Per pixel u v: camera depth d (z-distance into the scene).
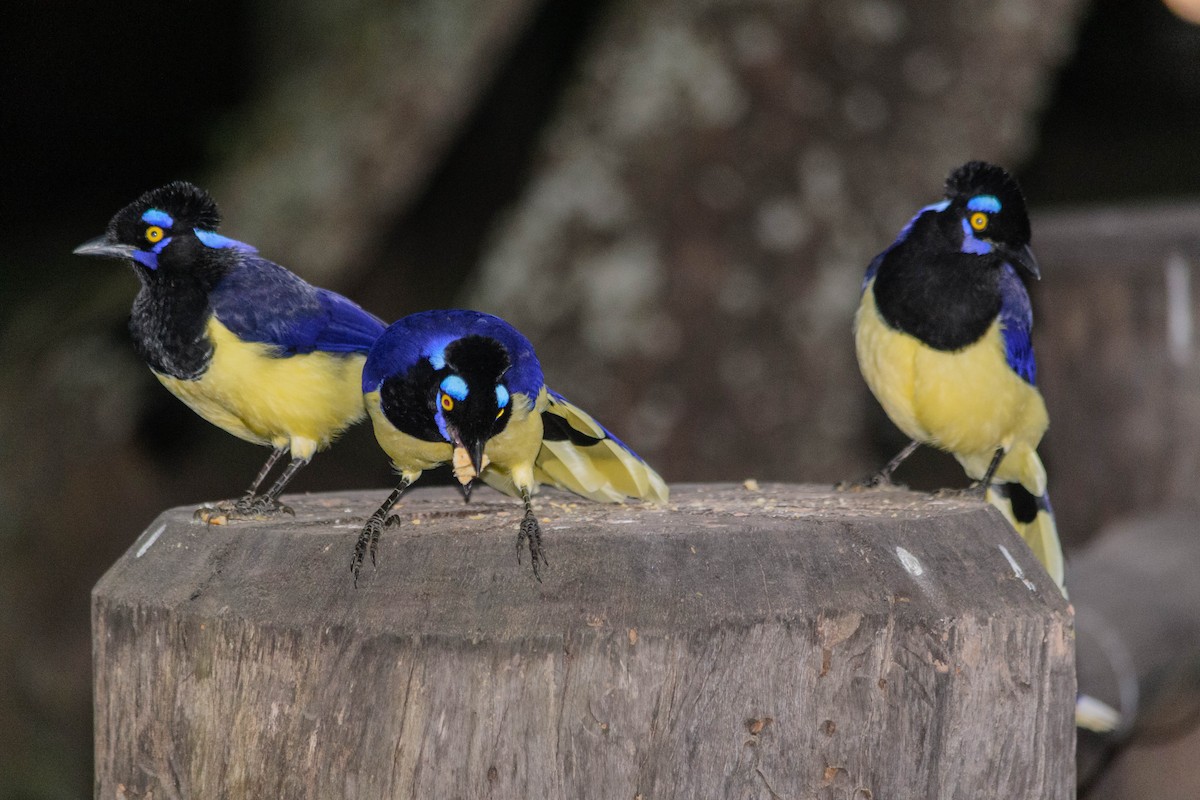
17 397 18.66
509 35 16.91
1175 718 9.99
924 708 5.84
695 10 14.98
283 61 17.97
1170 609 9.62
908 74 14.99
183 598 6.14
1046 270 12.10
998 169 9.20
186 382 9.48
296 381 9.36
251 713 5.87
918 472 23.00
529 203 15.29
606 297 14.87
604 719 5.57
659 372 14.88
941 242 9.15
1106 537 10.79
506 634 5.60
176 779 6.11
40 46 32.97
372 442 23.22
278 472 22.19
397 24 16.58
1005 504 9.67
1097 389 11.86
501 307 15.12
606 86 15.15
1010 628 6.00
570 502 7.75
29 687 18.06
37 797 17.47
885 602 5.81
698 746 5.61
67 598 18.52
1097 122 34.59
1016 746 6.04
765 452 15.01
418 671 5.66
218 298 9.30
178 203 9.38
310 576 6.00
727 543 5.88
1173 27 34.44
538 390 7.96
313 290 9.59
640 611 5.64
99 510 18.95
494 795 5.61
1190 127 34.28
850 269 15.02
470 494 8.09
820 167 14.95
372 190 16.86
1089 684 9.15
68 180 33.22
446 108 16.61
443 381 7.81
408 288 27.27
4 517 18.50
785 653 5.67
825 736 5.71
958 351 9.18
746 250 14.91
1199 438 11.44
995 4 14.91
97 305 18.67
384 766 5.68
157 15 32.84
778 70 14.84
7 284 27.48
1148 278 11.58
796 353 14.94
